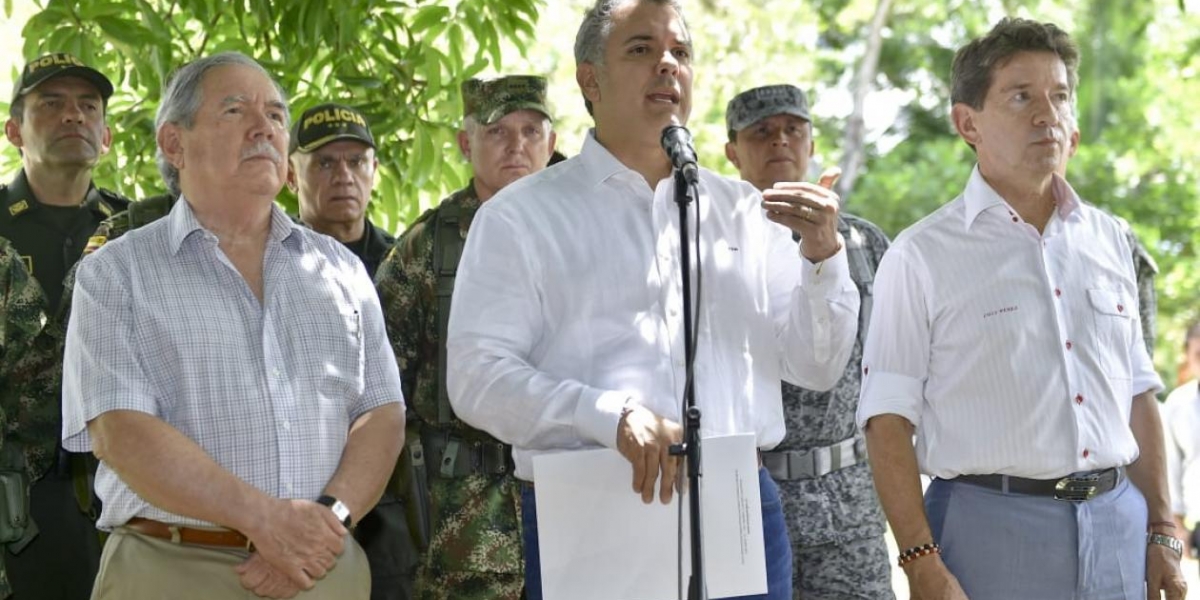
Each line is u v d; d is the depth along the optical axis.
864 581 5.53
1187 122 20.84
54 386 5.38
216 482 4.11
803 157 6.31
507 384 3.96
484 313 4.07
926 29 24.14
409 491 5.42
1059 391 4.58
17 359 5.29
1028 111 4.62
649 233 4.16
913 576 4.62
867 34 23.53
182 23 7.01
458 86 6.88
